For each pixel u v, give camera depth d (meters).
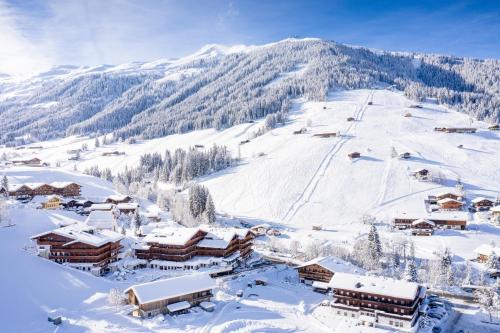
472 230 176.62
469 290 117.75
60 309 95.62
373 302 96.00
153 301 94.62
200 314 97.25
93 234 126.44
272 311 99.75
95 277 114.69
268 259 145.12
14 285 102.75
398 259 137.25
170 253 127.50
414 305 95.06
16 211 157.50
